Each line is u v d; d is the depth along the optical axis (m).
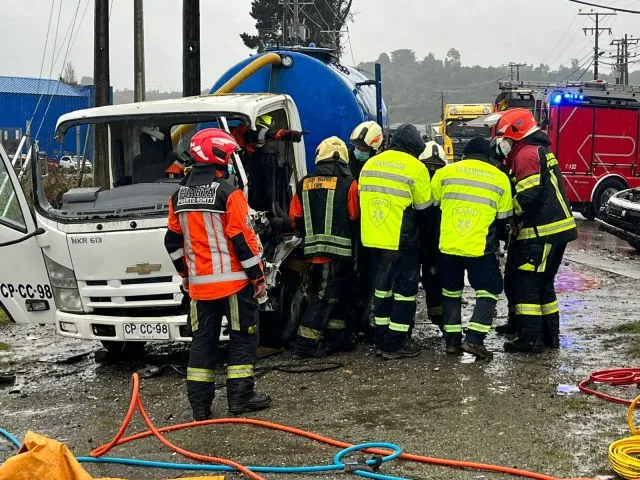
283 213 7.88
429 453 5.07
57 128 7.46
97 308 6.99
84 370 7.49
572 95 20.47
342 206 7.32
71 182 9.20
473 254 7.04
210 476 4.67
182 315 6.82
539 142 7.32
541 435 5.32
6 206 7.09
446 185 7.22
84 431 5.73
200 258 5.76
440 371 6.90
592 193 20.70
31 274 7.14
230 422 5.71
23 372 7.45
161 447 5.32
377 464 4.83
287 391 6.49
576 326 8.61
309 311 7.45
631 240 14.10
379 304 7.36
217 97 7.93
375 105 11.08
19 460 3.88
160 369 7.25
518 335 7.75
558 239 7.20
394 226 7.18
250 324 5.87
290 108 8.08
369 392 6.38
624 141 20.69
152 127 7.53
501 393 6.23
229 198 5.68
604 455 4.96
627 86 21.95
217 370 7.17
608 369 6.75
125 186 7.20
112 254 6.82
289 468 4.81
